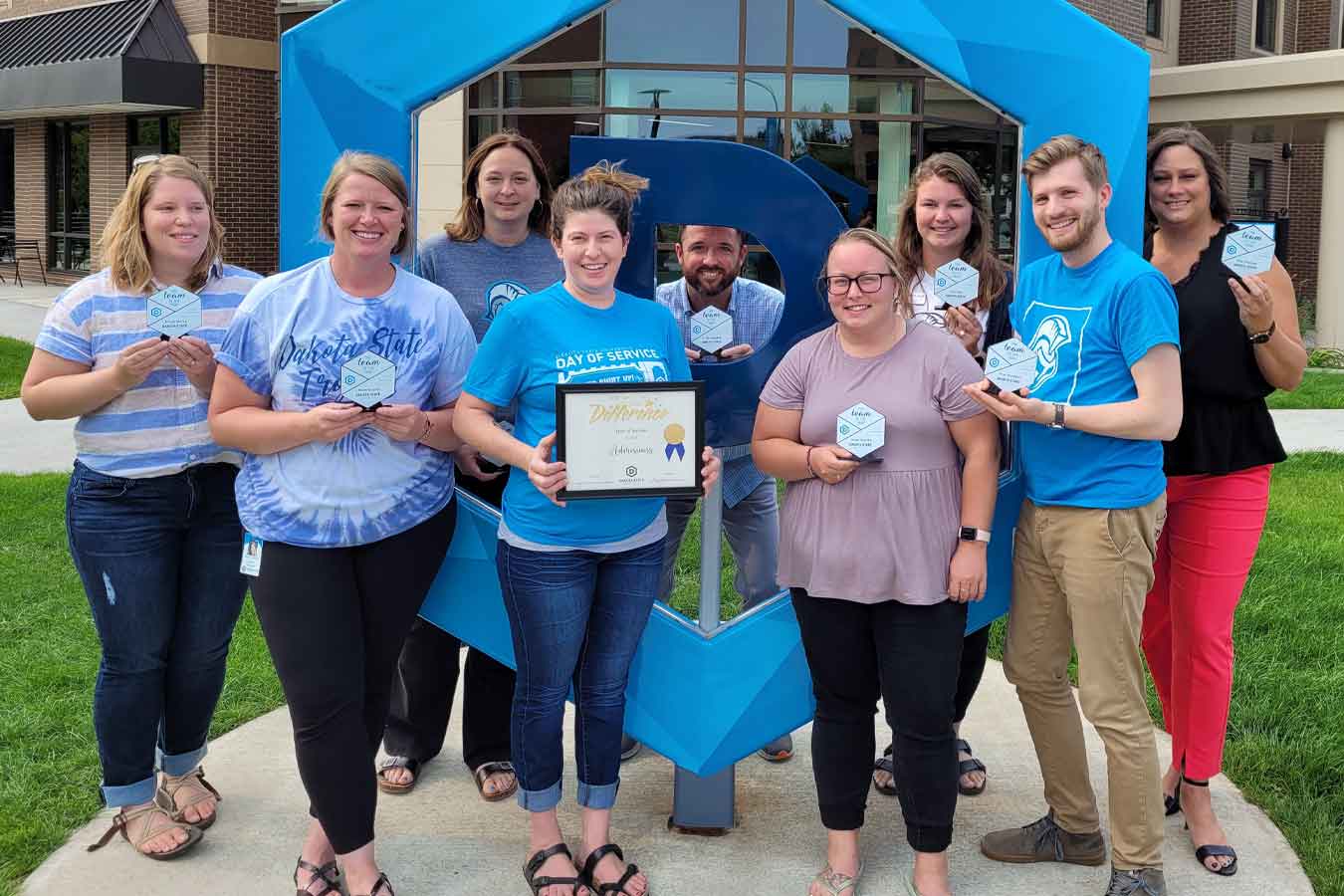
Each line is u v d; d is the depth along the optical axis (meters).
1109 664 2.53
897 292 2.49
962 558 2.47
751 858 2.86
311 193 2.88
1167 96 14.23
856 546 2.46
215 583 2.81
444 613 2.94
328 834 2.51
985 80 2.82
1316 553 5.43
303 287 2.45
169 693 2.91
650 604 2.63
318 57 2.84
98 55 17.03
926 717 2.50
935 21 2.79
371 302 2.47
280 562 2.44
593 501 2.47
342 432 2.37
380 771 3.26
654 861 2.84
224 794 3.19
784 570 2.58
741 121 8.55
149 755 2.85
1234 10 18.14
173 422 2.66
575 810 3.16
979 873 2.78
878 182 8.67
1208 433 2.67
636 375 2.49
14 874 2.76
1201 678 2.77
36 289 19.11
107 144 18.86
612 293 2.53
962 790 3.22
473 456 2.89
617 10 8.09
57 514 6.11
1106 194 2.48
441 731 3.32
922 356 2.49
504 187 2.92
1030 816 3.08
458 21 2.83
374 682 2.60
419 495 2.54
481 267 3.05
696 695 2.84
